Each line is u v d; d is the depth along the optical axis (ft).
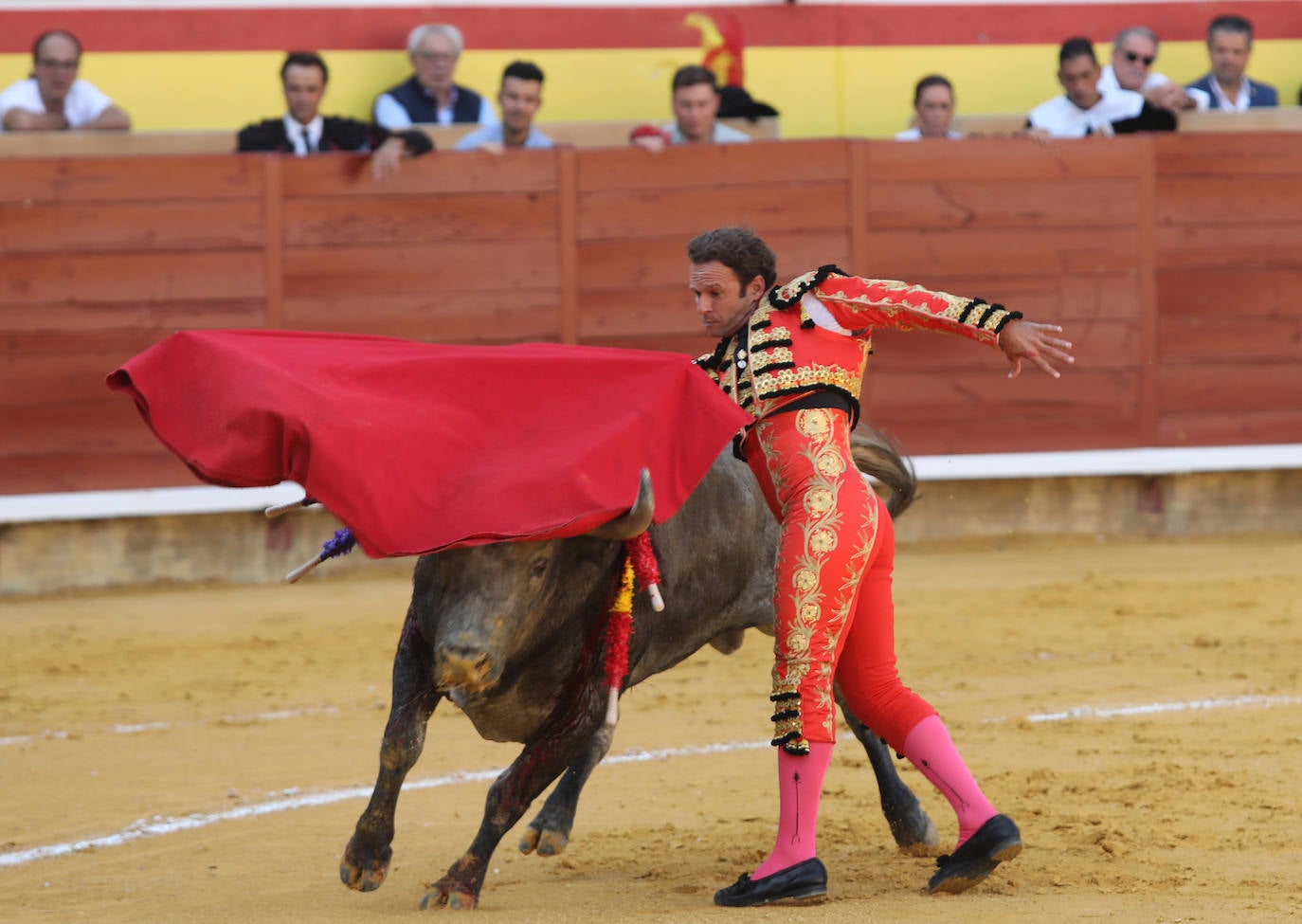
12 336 57.77
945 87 63.62
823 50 70.03
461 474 21.04
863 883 24.52
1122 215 64.03
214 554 58.80
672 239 61.67
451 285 60.59
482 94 68.18
